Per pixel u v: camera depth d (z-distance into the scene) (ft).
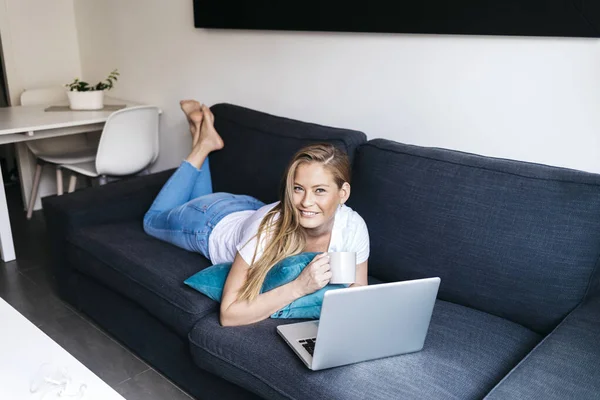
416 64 6.93
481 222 5.56
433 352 4.93
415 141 7.21
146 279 6.38
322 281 5.02
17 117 9.75
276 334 5.22
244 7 8.45
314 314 5.38
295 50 8.18
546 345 4.63
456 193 5.75
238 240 6.06
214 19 8.94
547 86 5.98
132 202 8.02
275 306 5.26
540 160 6.24
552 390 4.05
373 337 4.64
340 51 7.64
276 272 5.41
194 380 6.08
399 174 6.15
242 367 5.06
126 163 9.91
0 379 4.32
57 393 4.14
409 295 4.56
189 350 6.02
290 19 7.92
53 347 4.75
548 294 5.23
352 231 5.72
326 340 4.46
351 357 4.67
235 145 7.80
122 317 7.03
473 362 4.82
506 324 5.42
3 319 5.19
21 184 11.75
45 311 8.10
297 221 5.40
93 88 10.52
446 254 5.72
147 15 10.37
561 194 5.28
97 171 9.72
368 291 4.37
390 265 6.08
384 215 6.15
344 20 7.34
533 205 5.36
